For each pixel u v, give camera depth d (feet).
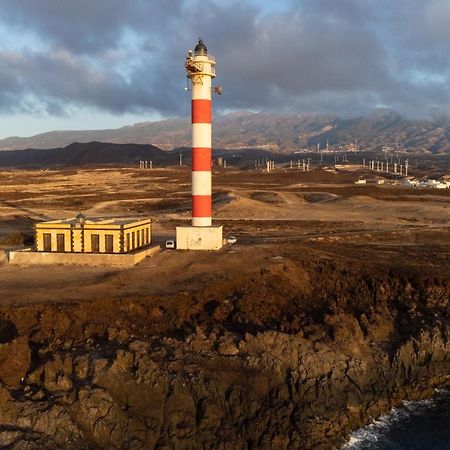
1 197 529.45
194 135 231.71
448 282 199.11
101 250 215.72
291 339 151.74
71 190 627.46
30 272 197.16
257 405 134.21
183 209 449.06
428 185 638.53
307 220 366.02
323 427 134.10
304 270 203.82
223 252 226.79
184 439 123.85
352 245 267.18
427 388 157.48
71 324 150.61
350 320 165.58
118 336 146.41
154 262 211.41
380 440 135.74
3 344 132.67
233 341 148.15
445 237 297.94
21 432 113.91
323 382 142.92
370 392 148.87
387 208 433.48
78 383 127.44
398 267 212.84
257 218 386.32
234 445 126.11
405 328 172.86
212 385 132.98
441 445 134.21
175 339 148.66
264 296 179.73
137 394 128.67
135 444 120.47
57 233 216.33
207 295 173.78
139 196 545.44
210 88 230.27
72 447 114.62
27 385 126.62
